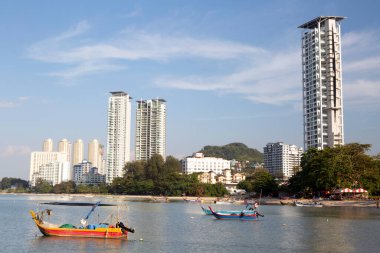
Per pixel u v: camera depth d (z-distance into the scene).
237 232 87.06
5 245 69.19
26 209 171.25
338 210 149.25
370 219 113.31
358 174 189.25
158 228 94.31
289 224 102.12
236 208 175.62
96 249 65.25
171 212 148.88
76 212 150.38
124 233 76.75
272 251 65.06
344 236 80.38
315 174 190.12
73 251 63.78
